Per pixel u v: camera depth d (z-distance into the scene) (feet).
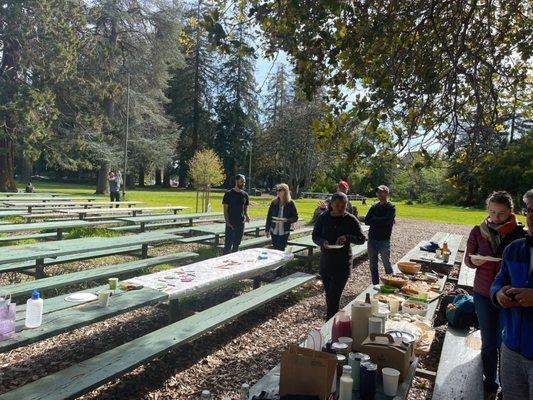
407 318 13.21
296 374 8.30
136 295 14.84
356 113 10.52
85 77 99.66
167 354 15.29
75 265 26.94
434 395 10.62
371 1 10.82
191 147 170.50
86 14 103.45
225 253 28.63
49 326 11.89
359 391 8.89
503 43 12.75
